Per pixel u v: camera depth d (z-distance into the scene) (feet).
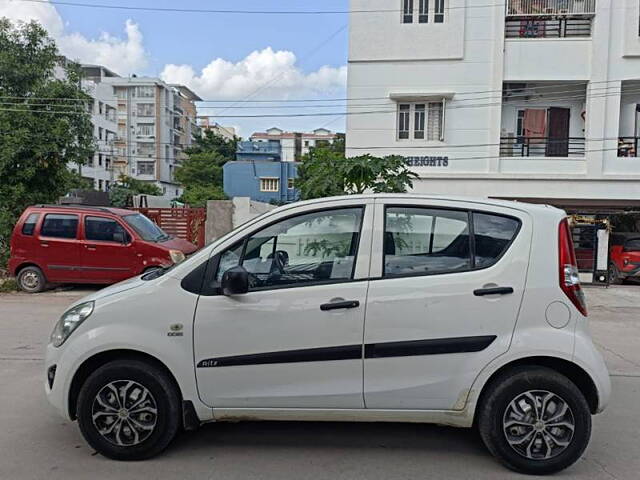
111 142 209.36
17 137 45.80
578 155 57.82
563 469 11.32
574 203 57.77
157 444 11.78
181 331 11.56
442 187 57.16
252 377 11.50
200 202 138.41
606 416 14.85
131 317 11.70
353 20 57.26
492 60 55.77
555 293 11.29
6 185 46.50
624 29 54.65
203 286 11.74
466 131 56.54
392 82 57.06
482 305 11.22
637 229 57.98
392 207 11.98
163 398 11.69
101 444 11.82
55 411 14.83
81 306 12.17
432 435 13.33
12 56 47.80
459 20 55.83
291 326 11.37
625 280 49.29
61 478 11.05
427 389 11.29
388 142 57.41
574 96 58.13
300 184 29.76
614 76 55.01
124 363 11.73
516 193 56.65
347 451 12.41
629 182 55.47
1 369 18.93
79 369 11.89
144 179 243.19
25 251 36.91
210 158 173.06
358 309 11.30
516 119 59.67
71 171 54.70
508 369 11.41
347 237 11.87
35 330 25.61
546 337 11.12
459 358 11.23
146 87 243.81
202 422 11.89
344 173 27.32
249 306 11.43
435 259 11.63
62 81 50.19
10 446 12.60
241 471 11.40
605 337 26.32
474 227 11.76
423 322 11.25
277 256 11.96
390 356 11.28
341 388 11.37
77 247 36.24
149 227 38.24
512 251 11.51
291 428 13.73
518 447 11.30
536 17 55.88
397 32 56.70
